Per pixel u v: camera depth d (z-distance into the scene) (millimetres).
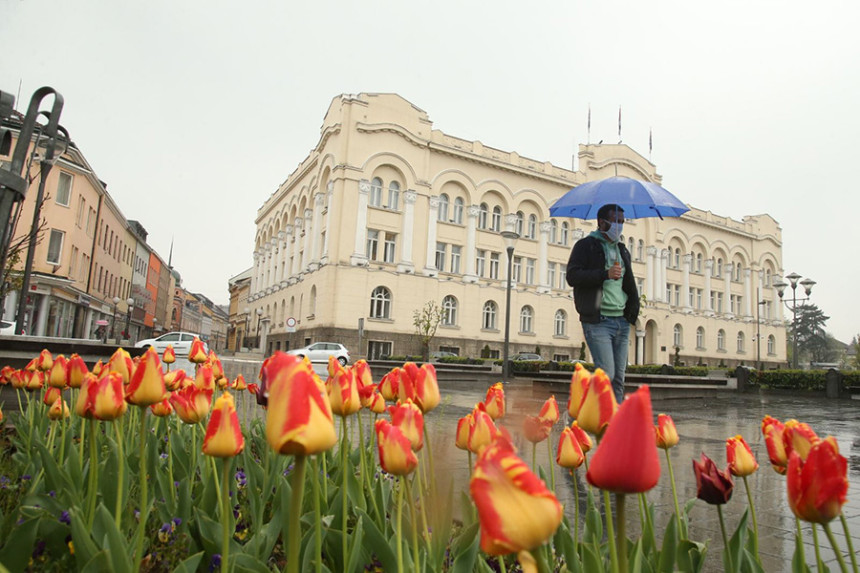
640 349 43844
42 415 3736
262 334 46875
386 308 33969
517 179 39344
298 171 42031
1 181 3150
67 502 2191
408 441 1438
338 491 2396
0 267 3230
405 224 34469
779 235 56750
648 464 852
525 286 38625
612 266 5227
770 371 20891
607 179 5910
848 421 10852
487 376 23641
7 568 1519
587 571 1521
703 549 1958
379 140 34250
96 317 41281
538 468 2299
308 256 37656
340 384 1702
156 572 1979
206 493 2277
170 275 82125
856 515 3662
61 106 3713
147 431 3008
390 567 1696
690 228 49094
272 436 918
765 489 4328
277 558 2260
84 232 34281
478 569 1797
